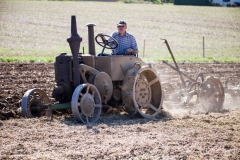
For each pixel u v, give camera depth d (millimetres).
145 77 19266
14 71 34438
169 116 18625
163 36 83625
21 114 18141
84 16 102562
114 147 12711
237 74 37094
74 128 15383
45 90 24766
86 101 16828
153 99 19203
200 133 14719
